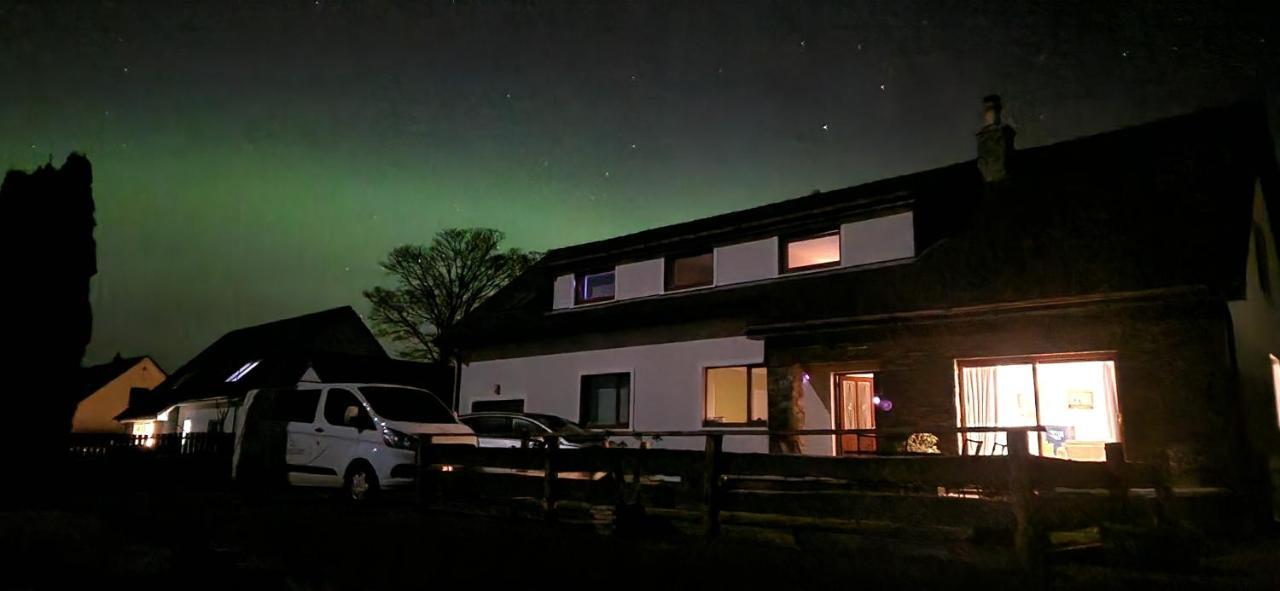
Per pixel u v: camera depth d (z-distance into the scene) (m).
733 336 15.64
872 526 7.53
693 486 8.59
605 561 6.87
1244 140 13.30
